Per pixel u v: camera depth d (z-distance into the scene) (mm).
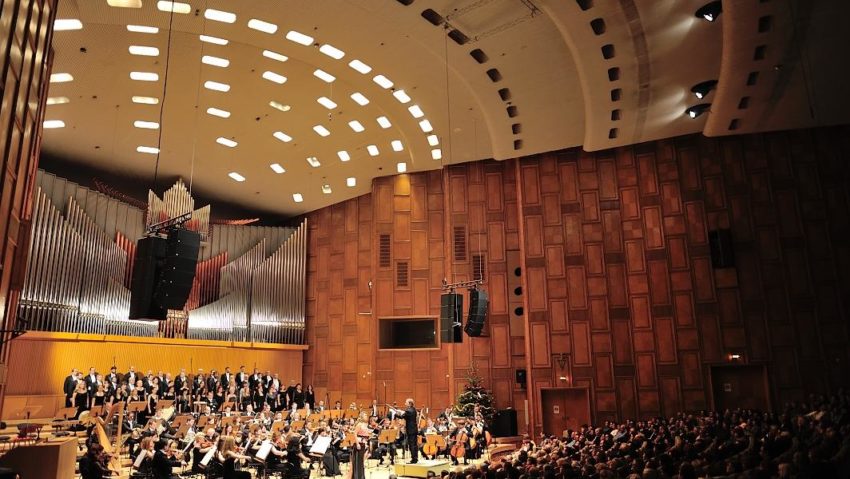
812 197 17422
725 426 12789
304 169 20547
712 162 18281
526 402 18234
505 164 20438
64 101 15695
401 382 19969
